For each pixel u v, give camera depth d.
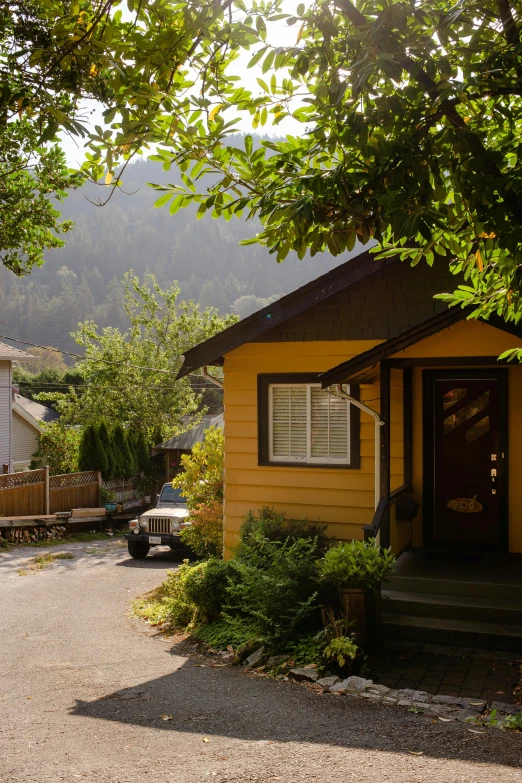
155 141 4.31
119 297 145.50
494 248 4.52
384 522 8.67
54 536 22.06
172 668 7.65
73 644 8.96
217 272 164.50
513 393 9.88
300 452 10.96
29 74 4.14
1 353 27.38
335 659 7.11
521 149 4.26
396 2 4.15
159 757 4.96
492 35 4.29
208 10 4.13
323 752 4.93
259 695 6.50
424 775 4.43
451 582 8.42
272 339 11.05
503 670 7.11
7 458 28.73
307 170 4.39
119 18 4.28
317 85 4.46
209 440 13.54
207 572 9.45
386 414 8.80
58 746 5.27
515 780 4.30
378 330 10.48
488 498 10.05
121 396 34.25
